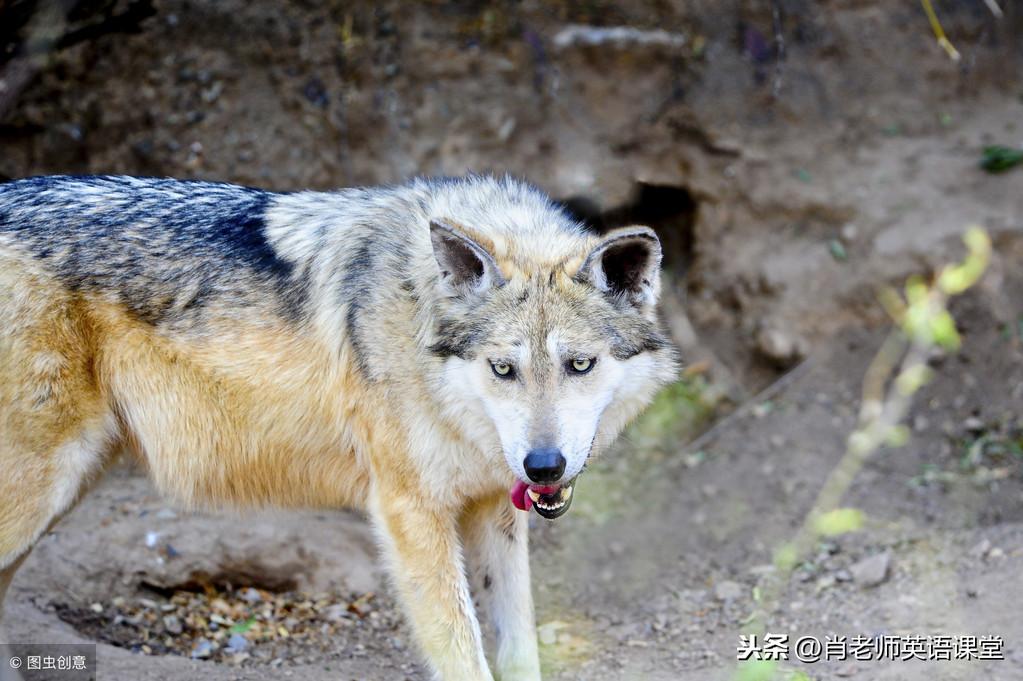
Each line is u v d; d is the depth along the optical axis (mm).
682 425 11367
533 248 6000
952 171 12000
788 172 12305
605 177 12305
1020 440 10016
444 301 5789
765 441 10562
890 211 11789
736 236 12312
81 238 6156
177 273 6234
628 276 5883
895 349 11023
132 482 8945
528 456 5414
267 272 6305
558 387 5562
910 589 7703
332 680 6879
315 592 8305
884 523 9031
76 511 8406
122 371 6258
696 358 12133
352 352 6125
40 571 7727
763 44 12656
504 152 12008
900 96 12703
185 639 7656
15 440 5938
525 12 12281
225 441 6430
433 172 11734
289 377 6273
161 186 6508
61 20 7973
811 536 8836
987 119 12625
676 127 12531
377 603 8227
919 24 12867
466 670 6059
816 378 11195
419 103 11844
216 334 6258
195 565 8164
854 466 9531
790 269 11852
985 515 9125
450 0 12086
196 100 11117
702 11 12656
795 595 8047
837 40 12797
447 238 5617
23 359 5910
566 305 5660
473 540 6691
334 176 11461
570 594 8609
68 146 10695
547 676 7168
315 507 6879
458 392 5777
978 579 7656
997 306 10969
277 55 11430
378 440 6109
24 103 10508
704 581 8688
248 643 7613
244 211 6465
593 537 9469
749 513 9625
